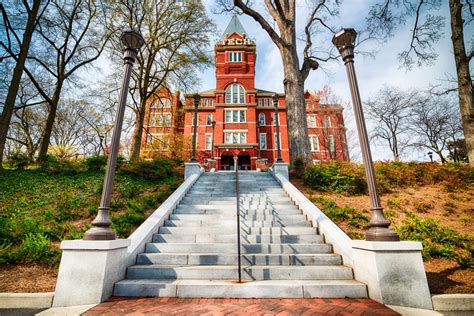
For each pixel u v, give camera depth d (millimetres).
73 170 10344
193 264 4383
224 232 5496
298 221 5906
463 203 7234
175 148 24562
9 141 28172
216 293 3494
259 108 31688
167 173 10938
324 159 27797
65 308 3100
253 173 11031
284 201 7242
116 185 9125
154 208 7219
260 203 7164
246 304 3191
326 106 28953
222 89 30562
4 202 7523
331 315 2832
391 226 5840
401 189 8383
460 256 4602
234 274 3953
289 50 12133
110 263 3553
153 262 4391
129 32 4570
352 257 4016
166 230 5480
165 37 18062
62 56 15062
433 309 3111
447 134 22078
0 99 14562
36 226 5387
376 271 3314
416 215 6520
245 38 32656
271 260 4391
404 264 3311
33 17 12242
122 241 3840
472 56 11180
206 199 7453
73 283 3312
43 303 3219
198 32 18203
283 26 12555
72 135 30719
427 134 22719
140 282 3664
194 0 17797
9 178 9516
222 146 27781
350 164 9398
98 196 7941
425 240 5094
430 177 8969
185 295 3498
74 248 3424
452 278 3854
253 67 31375
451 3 11539
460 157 22484
